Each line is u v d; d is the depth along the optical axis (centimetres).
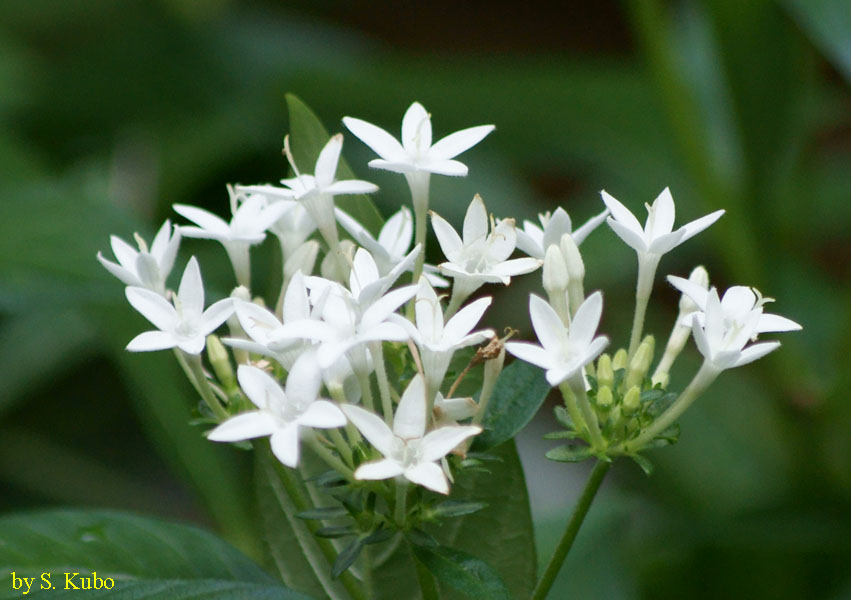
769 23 54
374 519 45
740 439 63
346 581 47
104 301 52
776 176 56
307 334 43
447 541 47
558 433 46
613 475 66
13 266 51
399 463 44
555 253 46
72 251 51
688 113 56
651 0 55
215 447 57
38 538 47
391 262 47
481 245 45
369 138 46
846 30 50
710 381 45
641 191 67
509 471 47
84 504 68
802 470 56
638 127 68
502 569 47
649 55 56
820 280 69
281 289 47
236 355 47
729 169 59
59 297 51
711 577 55
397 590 48
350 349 45
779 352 56
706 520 56
